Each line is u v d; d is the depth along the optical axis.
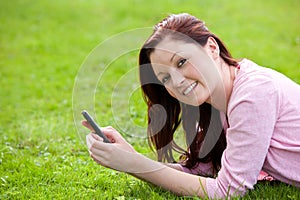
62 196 3.33
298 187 3.13
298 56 8.46
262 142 2.91
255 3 12.43
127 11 11.77
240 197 2.99
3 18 11.32
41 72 7.87
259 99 2.91
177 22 3.01
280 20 11.02
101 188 3.48
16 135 4.88
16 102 6.39
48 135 4.80
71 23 11.06
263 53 8.55
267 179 3.36
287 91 3.05
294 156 3.04
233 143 2.95
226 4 12.34
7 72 7.89
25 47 9.40
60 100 6.43
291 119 3.01
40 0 12.73
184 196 3.06
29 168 3.87
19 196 3.36
